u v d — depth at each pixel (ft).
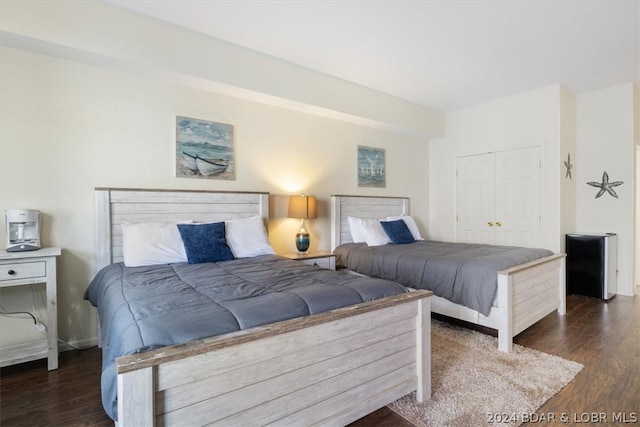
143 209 9.21
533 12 8.09
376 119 13.70
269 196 11.82
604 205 13.53
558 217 13.09
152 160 9.45
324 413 4.83
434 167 17.40
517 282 8.53
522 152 14.05
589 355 7.79
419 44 9.69
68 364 7.54
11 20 6.79
